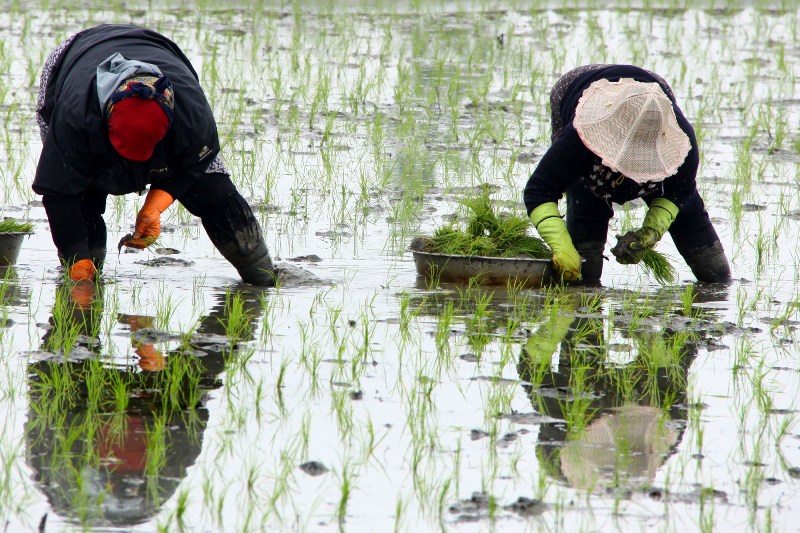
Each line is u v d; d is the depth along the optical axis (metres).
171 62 23.66
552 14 79.00
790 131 47.34
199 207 25.03
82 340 21.20
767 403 18.83
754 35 72.69
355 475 15.77
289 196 35.62
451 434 17.28
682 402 18.95
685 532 14.36
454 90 53.66
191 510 14.60
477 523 14.50
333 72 57.62
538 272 26.45
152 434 16.77
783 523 14.59
